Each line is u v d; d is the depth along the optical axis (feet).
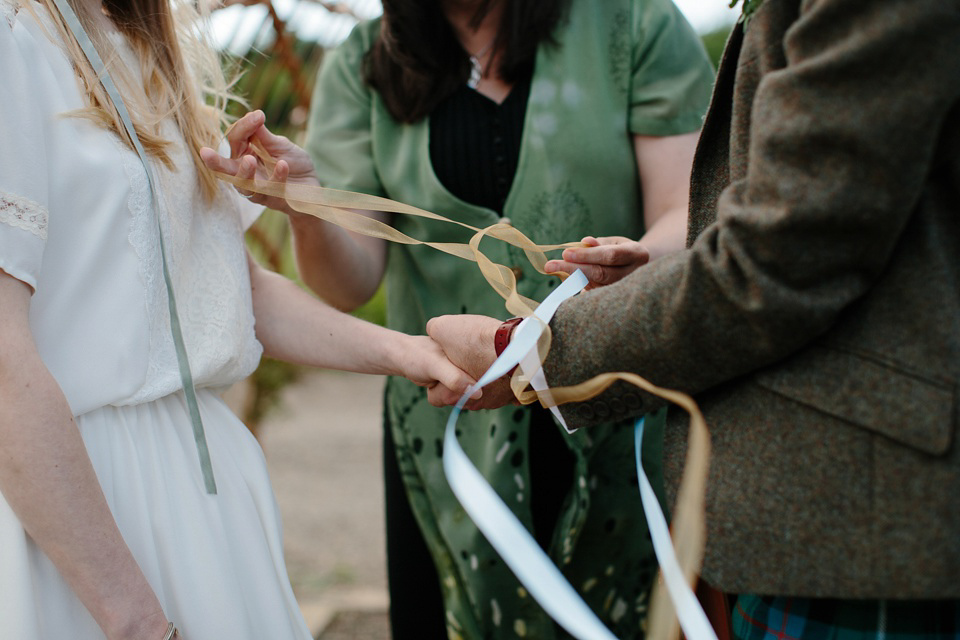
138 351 3.26
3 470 2.87
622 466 5.17
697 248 2.92
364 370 4.24
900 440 2.62
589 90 4.96
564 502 5.12
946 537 2.55
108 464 3.25
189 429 3.52
